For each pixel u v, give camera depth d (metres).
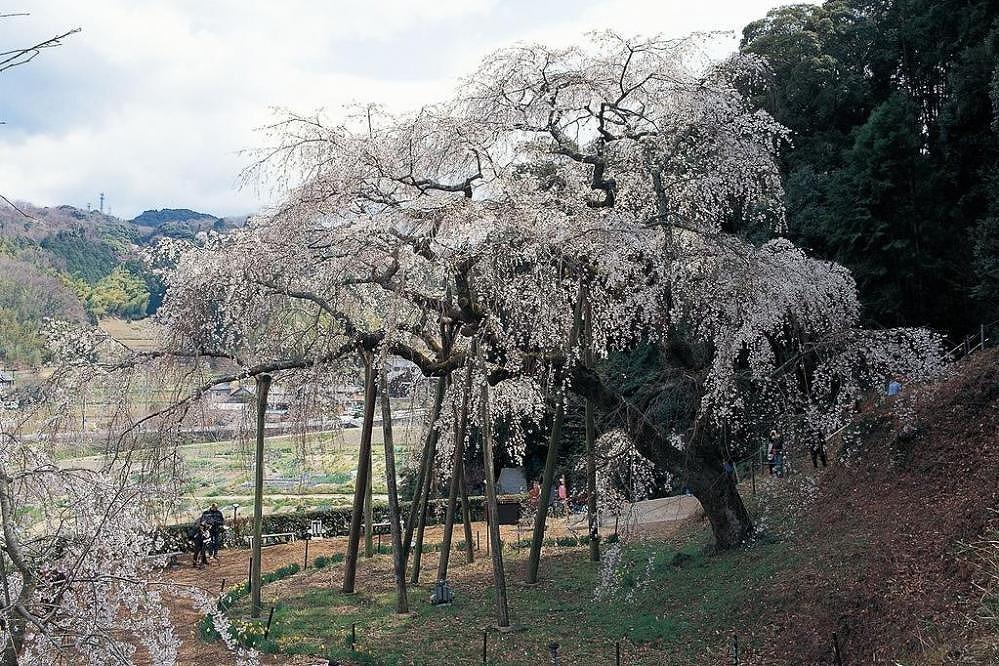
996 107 22.38
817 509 15.48
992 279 20.91
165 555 8.83
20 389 10.41
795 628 11.04
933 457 14.66
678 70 14.72
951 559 10.84
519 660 11.43
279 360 13.29
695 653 11.14
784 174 29.00
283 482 35.94
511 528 23.27
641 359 21.62
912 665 9.23
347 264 12.73
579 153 15.34
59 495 6.77
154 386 12.46
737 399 14.32
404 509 25.91
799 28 30.66
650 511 22.48
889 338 14.83
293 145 13.64
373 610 14.47
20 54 3.69
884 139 23.50
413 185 13.90
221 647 12.20
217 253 13.09
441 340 14.75
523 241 12.64
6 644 5.57
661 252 13.72
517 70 14.52
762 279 13.62
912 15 30.00
